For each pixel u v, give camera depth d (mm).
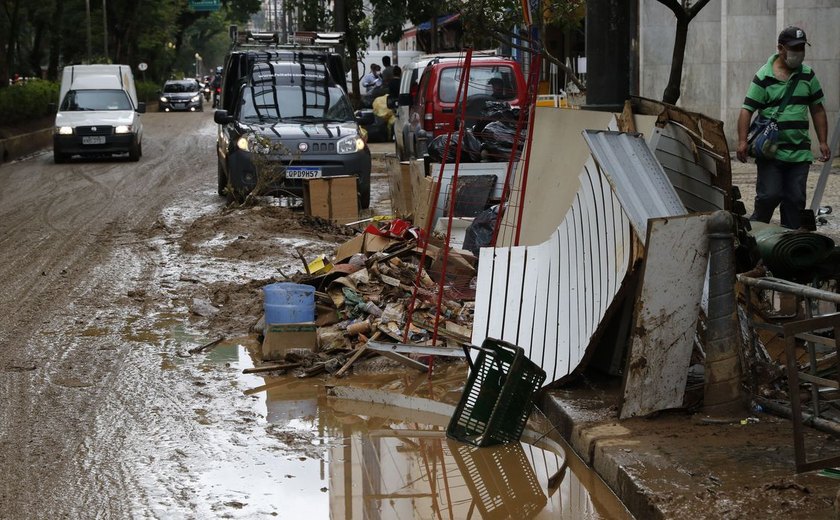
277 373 10531
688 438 7336
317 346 11039
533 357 9273
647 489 6469
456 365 10562
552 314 9336
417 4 39156
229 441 8453
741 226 8734
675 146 9258
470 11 14609
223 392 9852
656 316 7656
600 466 7289
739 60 30141
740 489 6332
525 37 14406
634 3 24297
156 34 97250
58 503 7098
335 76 31969
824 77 26938
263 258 16609
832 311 8766
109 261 16797
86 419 8961
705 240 7582
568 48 32375
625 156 8523
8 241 19125
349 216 20359
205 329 12328
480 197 15117
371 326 11148
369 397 9602
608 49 11211
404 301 11578
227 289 14109
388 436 8648
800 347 8828
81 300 13883
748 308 8039
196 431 8688
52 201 25562
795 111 12125
